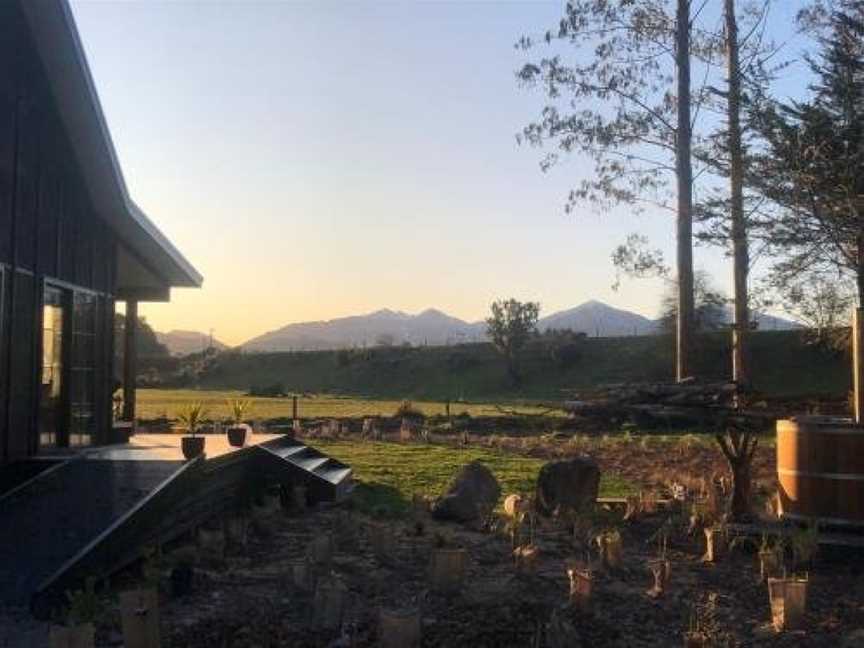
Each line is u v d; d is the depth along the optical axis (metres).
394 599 7.53
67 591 6.98
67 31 11.23
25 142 11.82
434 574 7.76
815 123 17.86
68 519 8.61
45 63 11.81
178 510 10.29
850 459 9.43
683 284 26.38
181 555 9.05
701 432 25.28
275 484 14.08
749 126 19.00
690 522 11.00
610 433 26.16
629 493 14.77
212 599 7.52
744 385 22.45
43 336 12.51
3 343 11.22
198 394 61.44
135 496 9.34
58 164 12.96
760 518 10.59
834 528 9.48
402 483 16.09
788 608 6.98
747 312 25.38
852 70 19.56
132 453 12.65
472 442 23.97
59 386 13.52
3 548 7.87
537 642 6.20
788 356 56.97
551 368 69.00
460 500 11.73
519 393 64.50
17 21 11.20
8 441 11.38
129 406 19.31
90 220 14.49
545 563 9.09
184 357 94.88
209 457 11.68
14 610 6.91
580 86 27.67
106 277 15.38
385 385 74.88
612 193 28.41
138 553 8.76
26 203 11.90
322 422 30.30
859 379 9.77
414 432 27.41
